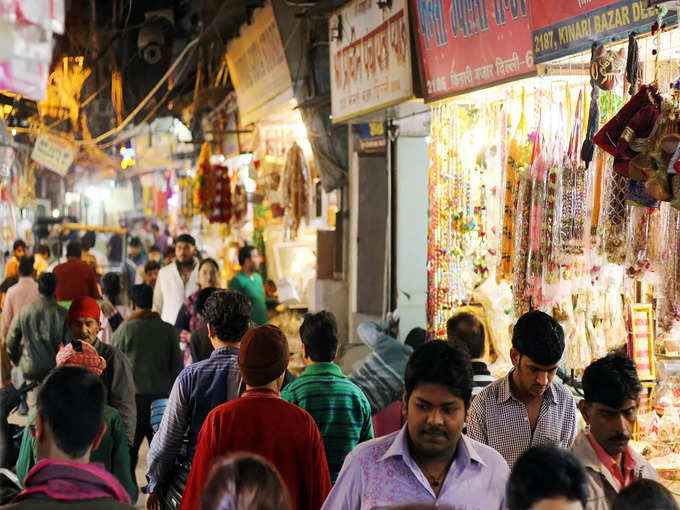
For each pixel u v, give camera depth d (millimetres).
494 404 3668
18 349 8141
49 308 8055
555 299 4781
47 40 3076
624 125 3865
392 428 5066
